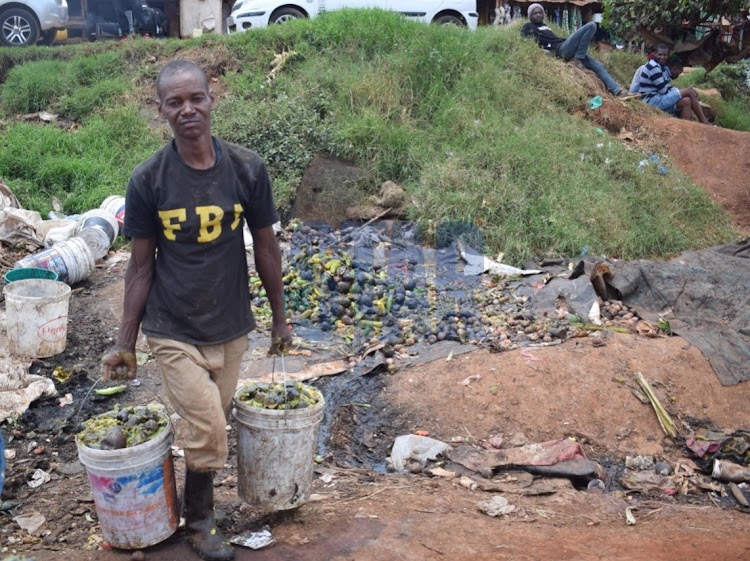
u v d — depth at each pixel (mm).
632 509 4500
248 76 11328
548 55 12680
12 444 4906
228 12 18656
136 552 3570
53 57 12805
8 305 5883
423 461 4996
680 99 12930
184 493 3711
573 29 18438
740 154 11102
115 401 5449
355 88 10500
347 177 9289
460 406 5527
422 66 11055
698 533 4125
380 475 4801
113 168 9828
